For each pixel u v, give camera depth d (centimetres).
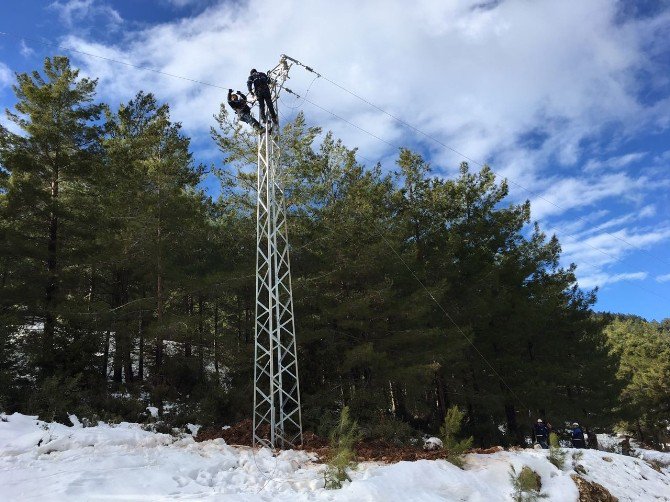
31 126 2003
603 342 2877
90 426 1285
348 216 1983
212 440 1183
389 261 1939
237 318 2383
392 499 789
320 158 2177
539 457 1231
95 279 2347
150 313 1873
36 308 1814
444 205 2406
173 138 2422
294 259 2003
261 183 1395
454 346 1938
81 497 691
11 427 1086
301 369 1861
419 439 1577
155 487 771
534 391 2253
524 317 2367
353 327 1898
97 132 2219
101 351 1964
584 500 1062
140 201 1838
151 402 1820
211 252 2203
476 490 943
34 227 1983
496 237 2492
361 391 1722
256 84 1366
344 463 893
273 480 873
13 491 698
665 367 4541
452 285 2261
